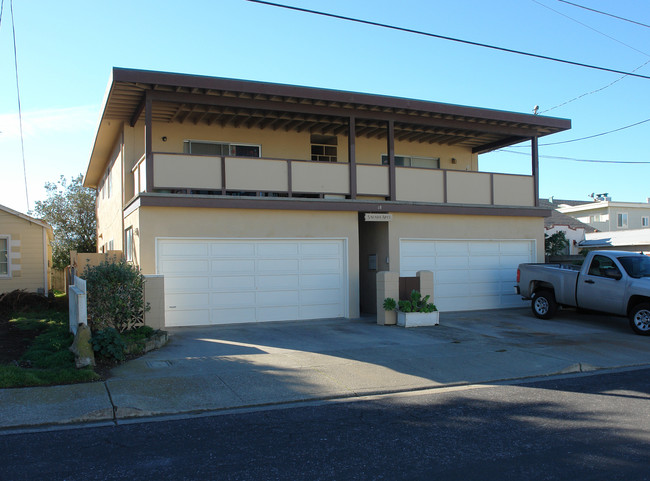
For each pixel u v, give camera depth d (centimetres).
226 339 1106
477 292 1611
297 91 1303
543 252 1706
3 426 598
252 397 726
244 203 1301
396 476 463
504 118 1551
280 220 1354
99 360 867
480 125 1589
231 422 630
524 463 492
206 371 840
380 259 1534
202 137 1522
